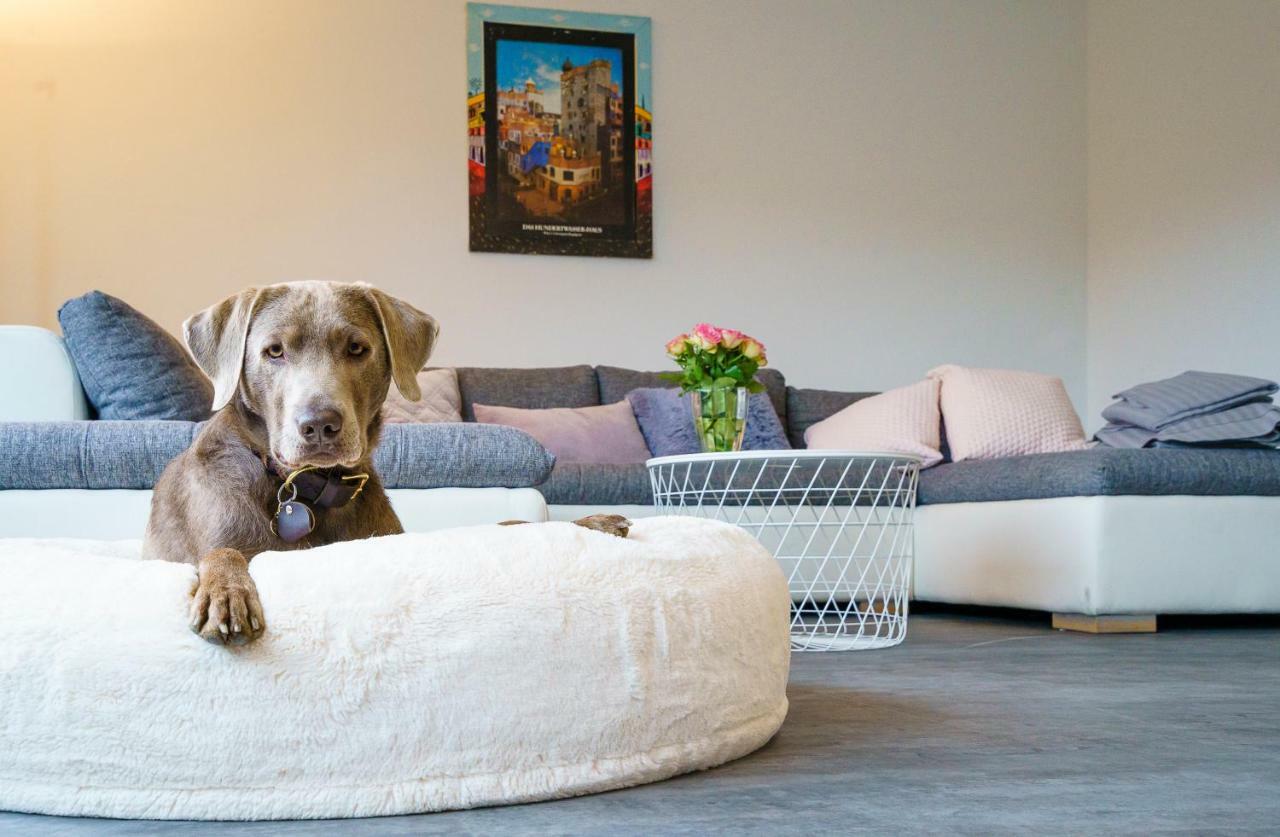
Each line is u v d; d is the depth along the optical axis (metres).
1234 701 2.23
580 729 1.51
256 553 1.74
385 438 2.87
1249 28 5.37
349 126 5.49
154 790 1.41
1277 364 5.25
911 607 4.68
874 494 4.21
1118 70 6.23
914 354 6.17
